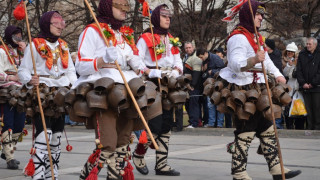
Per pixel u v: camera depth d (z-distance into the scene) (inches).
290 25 773.3
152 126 235.1
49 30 221.3
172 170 240.7
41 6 822.5
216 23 749.9
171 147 344.8
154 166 268.8
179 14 769.6
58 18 221.8
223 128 450.0
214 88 208.1
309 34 764.6
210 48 842.8
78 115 173.9
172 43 251.8
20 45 283.6
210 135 422.3
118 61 179.5
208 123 466.6
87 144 373.1
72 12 819.4
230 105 199.6
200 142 372.5
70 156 309.7
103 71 177.5
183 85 240.4
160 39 248.4
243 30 203.8
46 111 211.9
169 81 235.1
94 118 177.2
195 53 462.6
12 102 255.8
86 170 181.0
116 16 183.0
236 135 208.8
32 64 216.7
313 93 409.7
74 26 842.8
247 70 202.2
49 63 217.5
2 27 788.6
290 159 278.4
